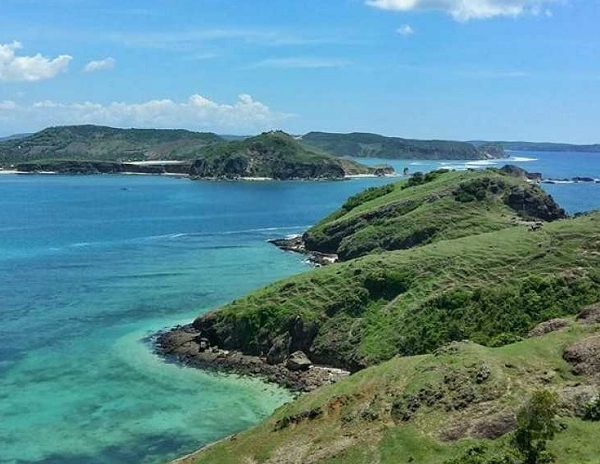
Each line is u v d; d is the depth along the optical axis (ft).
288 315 302.66
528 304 273.13
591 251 303.48
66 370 276.82
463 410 166.50
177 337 313.53
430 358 192.95
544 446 140.15
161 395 254.06
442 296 287.69
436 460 150.92
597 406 153.38
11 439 217.36
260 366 285.84
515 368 176.65
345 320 300.61
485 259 316.60
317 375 274.77
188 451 211.41
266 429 193.98
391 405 178.19
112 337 318.86
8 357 290.76
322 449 171.12
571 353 178.70
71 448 212.64
